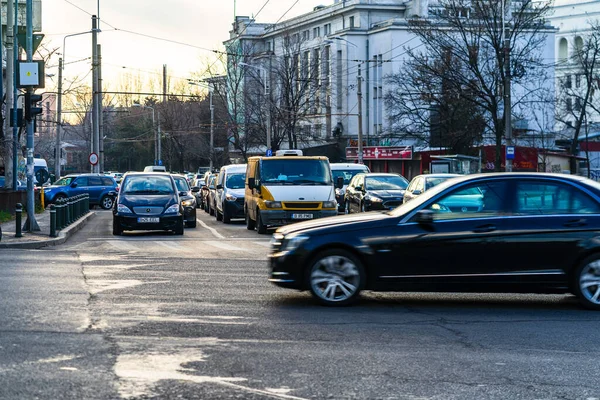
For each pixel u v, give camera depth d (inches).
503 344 341.4
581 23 3875.5
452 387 269.3
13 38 1459.2
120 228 1010.7
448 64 2092.8
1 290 469.1
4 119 1560.0
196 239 959.6
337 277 430.0
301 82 3243.1
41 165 2332.7
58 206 1002.1
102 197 1942.7
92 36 2080.5
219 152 3260.3
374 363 302.4
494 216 426.9
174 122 3661.4
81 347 320.8
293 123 2906.0
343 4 3663.9
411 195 1074.7
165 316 393.4
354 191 1263.5
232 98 3122.5
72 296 450.3
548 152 2404.0
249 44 4136.3
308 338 347.6
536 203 430.0
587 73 2464.3
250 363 299.4
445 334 361.7
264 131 2871.6
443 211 430.0
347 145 3462.1
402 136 2812.5
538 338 355.3
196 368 290.8
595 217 426.6
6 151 1493.6
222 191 1326.3
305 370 289.9
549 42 3523.6
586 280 425.1
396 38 3415.4
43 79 941.8
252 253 767.1
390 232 428.1
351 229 431.2
